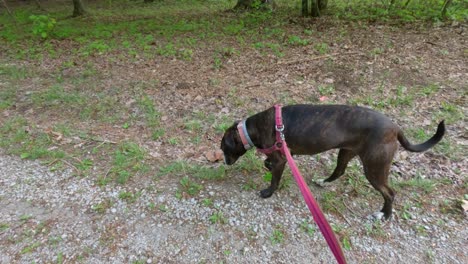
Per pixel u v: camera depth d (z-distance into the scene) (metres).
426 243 2.59
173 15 11.72
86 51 7.36
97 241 2.71
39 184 3.35
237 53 6.74
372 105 4.52
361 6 9.83
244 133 2.93
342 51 6.39
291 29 8.12
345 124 2.59
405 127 4.00
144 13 12.68
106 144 3.97
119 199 3.14
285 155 2.58
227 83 5.46
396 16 8.35
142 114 4.64
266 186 3.27
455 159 3.45
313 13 8.99
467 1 8.59
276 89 5.16
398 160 3.49
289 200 3.09
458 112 4.23
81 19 11.72
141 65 6.45
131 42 8.00
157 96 5.12
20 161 3.71
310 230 2.75
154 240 2.71
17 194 3.22
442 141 3.72
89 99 5.09
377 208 2.94
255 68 5.98
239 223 2.85
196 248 2.63
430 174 3.28
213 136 4.09
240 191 3.21
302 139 2.70
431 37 6.79
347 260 2.49
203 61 6.48
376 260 2.48
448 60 5.73
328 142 2.66
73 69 6.36
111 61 6.71
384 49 6.31
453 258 2.46
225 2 14.27
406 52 6.12
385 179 2.64
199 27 9.09
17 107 4.91
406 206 2.92
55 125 4.39
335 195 3.11
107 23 10.69
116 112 4.71
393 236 2.67
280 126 2.68
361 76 5.36
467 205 2.87
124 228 2.83
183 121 4.42
